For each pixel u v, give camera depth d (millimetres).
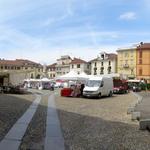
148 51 98062
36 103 27828
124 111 23000
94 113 21250
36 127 14211
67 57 137750
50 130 13531
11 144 10391
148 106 28078
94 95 39000
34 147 10094
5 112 19625
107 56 112438
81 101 32875
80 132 13430
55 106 25469
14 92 44281
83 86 41312
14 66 131125
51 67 139375
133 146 10984
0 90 43875
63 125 15164
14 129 13406
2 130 13039
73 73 49219
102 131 13914
